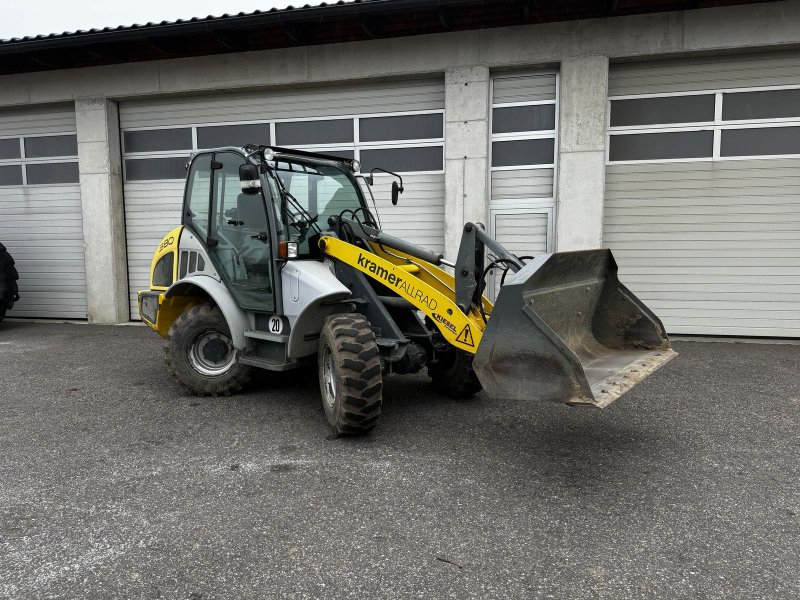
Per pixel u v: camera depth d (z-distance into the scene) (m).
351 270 4.45
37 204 9.98
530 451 3.77
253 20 7.67
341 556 2.54
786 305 7.48
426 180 8.38
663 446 3.86
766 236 7.46
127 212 9.68
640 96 7.66
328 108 8.66
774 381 5.53
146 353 7.12
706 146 7.54
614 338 4.24
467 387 4.81
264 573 2.42
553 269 3.55
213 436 4.07
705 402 4.87
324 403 4.18
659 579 2.36
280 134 8.89
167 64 8.95
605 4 7.24
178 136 9.33
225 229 4.81
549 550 2.58
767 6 7.03
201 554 2.56
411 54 8.04
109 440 4.01
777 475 3.38
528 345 3.22
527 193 8.02
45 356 6.95
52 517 2.91
